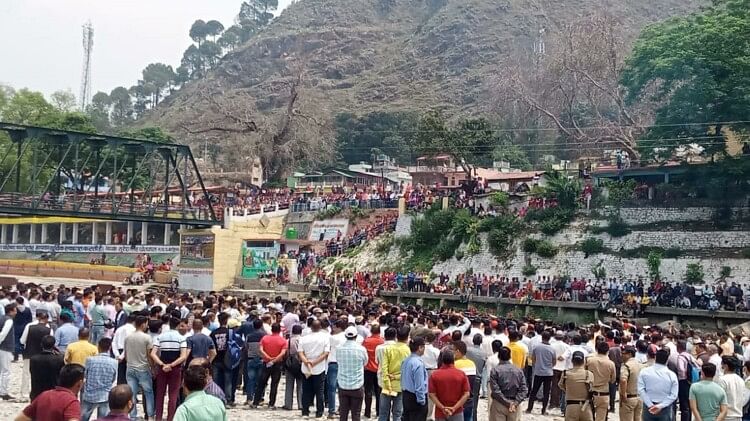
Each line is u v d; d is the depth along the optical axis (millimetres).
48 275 84625
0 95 107000
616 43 90438
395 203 76625
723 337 29750
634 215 59812
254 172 107062
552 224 62031
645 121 87375
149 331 19438
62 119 104062
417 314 28969
